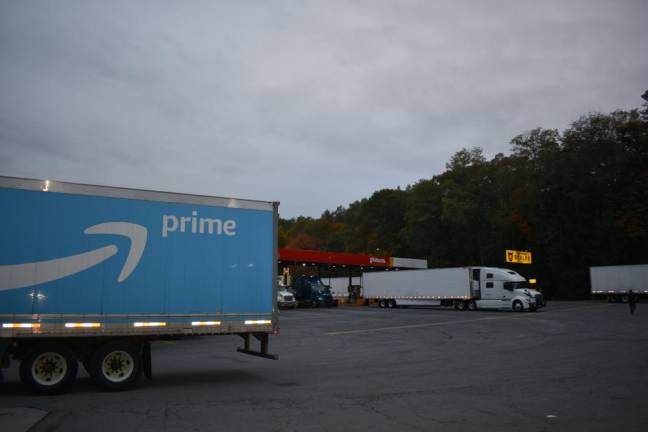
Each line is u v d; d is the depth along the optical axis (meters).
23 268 10.09
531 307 38.59
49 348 10.11
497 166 72.25
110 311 10.67
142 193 11.36
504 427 7.25
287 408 8.61
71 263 10.48
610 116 61.41
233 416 8.05
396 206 91.88
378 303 53.41
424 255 80.00
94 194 10.89
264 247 12.55
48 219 10.42
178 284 11.41
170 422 7.67
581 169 60.19
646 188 57.59
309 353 17.16
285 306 49.34
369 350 17.66
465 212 67.31
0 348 9.90
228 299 11.91
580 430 7.04
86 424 7.55
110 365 10.55
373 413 8.18
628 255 60.28
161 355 17.17
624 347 16.53
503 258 67.94
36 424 7.55
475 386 10.50
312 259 54.59
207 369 13.60
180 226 11.64
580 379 11.09
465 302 43.44
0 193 10.10
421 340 20.66
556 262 64.19
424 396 9.53
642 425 7.27
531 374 11.88
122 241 11.00
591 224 61.81
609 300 51.94
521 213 67.88
